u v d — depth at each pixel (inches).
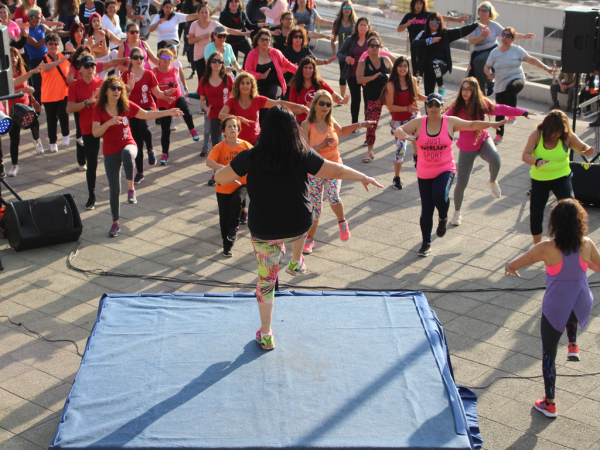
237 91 323.0
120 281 274.8
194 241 312.5
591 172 330.0
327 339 192.7
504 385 205.3
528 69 658.2
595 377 208.4
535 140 268.4
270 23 579.8
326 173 169.3
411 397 166.9
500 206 346.0
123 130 309.1
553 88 529.7
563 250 182.4
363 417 159.6
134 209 348.8
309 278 274.4
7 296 263.7
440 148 276.5
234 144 287.0
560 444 178.9
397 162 364.2
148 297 217.5
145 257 296.2
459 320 242.7
